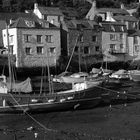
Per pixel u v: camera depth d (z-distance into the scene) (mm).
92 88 32625
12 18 77312
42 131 24016
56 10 83125
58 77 56562
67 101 31016
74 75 56188
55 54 72000
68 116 29250
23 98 29609
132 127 24859
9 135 23000
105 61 80438
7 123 26875
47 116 29375
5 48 70312
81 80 53531
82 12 113188
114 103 35531
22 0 108062
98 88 33188
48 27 71688
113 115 29328
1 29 74625
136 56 88312
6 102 29250
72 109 31734
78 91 31750
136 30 92688
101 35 81750
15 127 25438
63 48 76688
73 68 73812
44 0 112938
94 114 29906
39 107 30047
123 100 37156
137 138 21906
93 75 56938
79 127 25078
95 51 80500
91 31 79812
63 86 49312
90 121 27094
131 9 117688
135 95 40562
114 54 83062
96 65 78500
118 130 24016
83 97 31969
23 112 29797
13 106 29359
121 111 31156
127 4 136000
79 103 31766
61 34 76875
